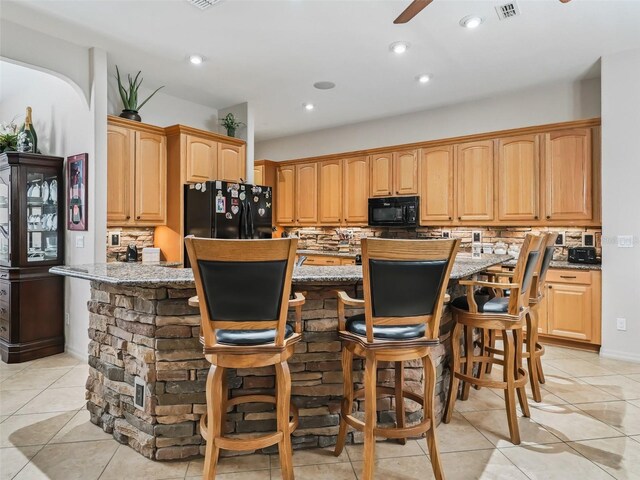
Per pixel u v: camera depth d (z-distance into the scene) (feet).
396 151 16.97
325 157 19.19
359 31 10.37
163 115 14.87
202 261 5.02
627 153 11.43
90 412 7.98
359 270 7.48
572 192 13.25
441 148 15.87
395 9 9.33
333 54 11.67
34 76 13.24
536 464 6.55
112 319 7.53
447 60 12.06
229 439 5.47
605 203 11.82
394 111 17.13
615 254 11.73
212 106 16.35
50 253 12.52
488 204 14.83
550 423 7.93
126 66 12.52
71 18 9.72
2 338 11.97
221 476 6.24
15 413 8.38
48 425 7.87
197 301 5.68
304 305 7.11
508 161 14.43
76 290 12.18
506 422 8.01
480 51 11.49
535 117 14.61
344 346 6.46
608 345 11.96
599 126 12.81
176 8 9.29
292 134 21.04
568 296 12.76
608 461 6.63
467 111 16.03
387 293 5.49
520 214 14.19
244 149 15.92
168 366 6.72
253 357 5.39
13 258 11.76
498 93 14.99
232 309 5.22
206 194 13.47
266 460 6.69
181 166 13.70
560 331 12.91
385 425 7.40
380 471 6.36
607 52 11.53
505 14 9.53
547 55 11.76
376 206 17.28
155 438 6.69
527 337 9.11
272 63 12.28
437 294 5.70
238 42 10.96
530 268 7.77
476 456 6.79
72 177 12.09
